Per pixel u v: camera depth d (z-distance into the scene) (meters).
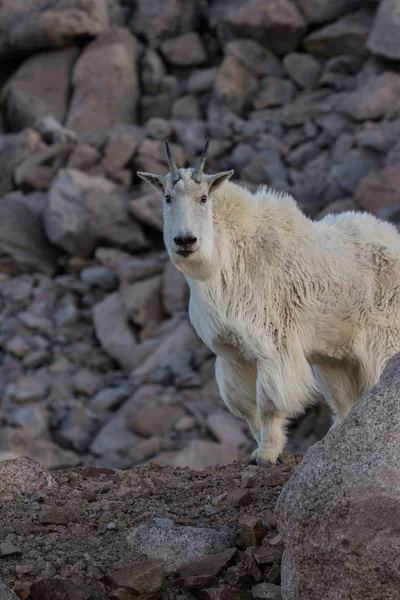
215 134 58.50
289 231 17.02
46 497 14.28
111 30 63.53
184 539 12.45
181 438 41.22
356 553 10.24
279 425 16.48
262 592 11.45
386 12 58.19
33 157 57.69
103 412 44.62
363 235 17.67
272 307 16.39
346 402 17.91
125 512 13.66
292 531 10.60
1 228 54.25
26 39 62.59
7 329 50.84
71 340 49.91
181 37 64.06
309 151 56.44
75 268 54.06
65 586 11.31
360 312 17.19
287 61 61.81
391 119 55.03
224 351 16.78
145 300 49.31
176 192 16.05
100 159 57.09
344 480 10.42
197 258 15.87
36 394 45.66
